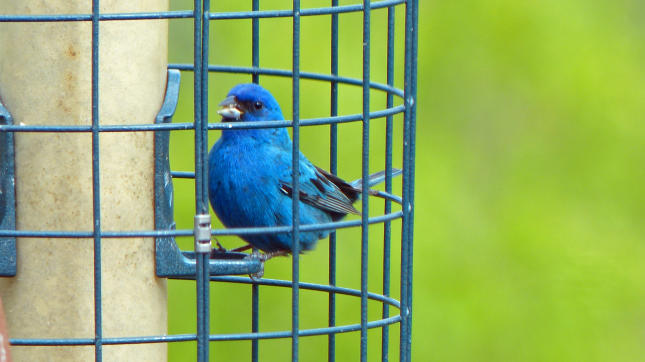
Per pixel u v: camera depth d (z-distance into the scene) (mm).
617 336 12289
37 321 7176
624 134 13250
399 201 7828
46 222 7184
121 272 7219
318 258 11867
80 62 7184
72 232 6535
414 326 11891
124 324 7230
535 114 13195
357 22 12602
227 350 11500
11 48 7211
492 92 13203
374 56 12680
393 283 12305
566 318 12234
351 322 11875
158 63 7430
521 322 12172
